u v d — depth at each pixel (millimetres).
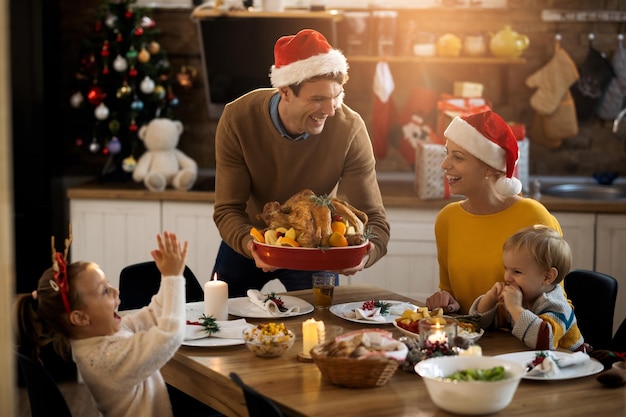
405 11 4695
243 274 3178
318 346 2068
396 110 4754
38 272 4422
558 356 2148
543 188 4586
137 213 4328
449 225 2721
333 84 2607
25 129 4344
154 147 4406
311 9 4383
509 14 4695
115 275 4375
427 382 1844
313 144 2826
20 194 4363
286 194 2914
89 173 4883
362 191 2898
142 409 2205
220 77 4578
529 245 2311
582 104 4707
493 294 2420
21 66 4301
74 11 4758
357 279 4305
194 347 2301
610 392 1973
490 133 2553
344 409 1847
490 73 4746
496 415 1821
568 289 2842
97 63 4379
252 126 2809
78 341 2184
